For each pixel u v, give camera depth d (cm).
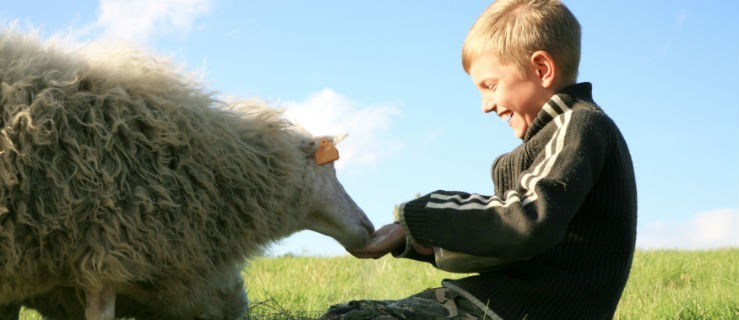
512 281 239
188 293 323
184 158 302
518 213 214
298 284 679
